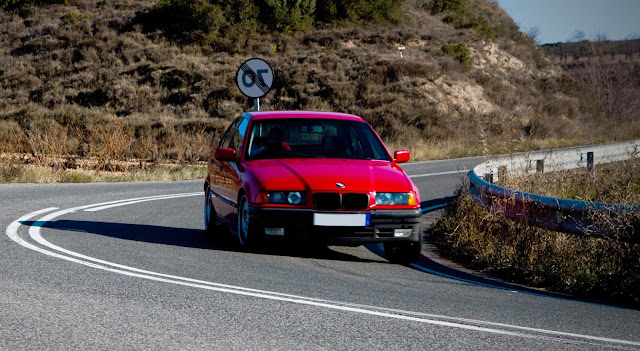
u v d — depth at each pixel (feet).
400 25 220.02
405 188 29.91
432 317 20.03
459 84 174.50
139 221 40.55
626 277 25.64
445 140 133.49
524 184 39.50
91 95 162.71
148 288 22.61
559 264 27.99
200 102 159.53
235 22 200.34
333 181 29.12
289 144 32.94
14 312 19.08
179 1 199.52
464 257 32.94
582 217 27.61
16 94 164.25
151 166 82.58
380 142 34.12
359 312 20.27
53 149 79.20
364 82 167.63
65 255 28.14
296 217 28.55
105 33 193.26
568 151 67.67
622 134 132.98
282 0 205.46
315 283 24.66
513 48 227.40
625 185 41.98
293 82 167.63
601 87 205.46
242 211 30.89
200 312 19.70
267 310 20.16
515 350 16.94
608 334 19.08
